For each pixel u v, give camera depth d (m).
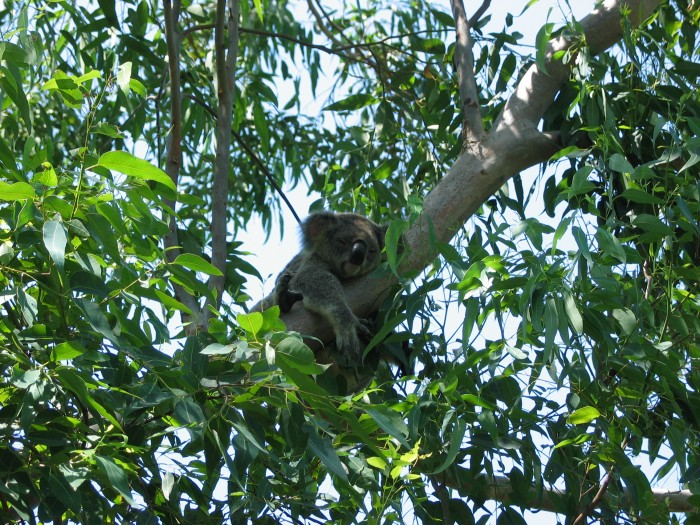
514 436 5.50
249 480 4.96
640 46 7.07
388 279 6.66
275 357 4.19
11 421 4.36
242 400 4.33
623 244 5.78
